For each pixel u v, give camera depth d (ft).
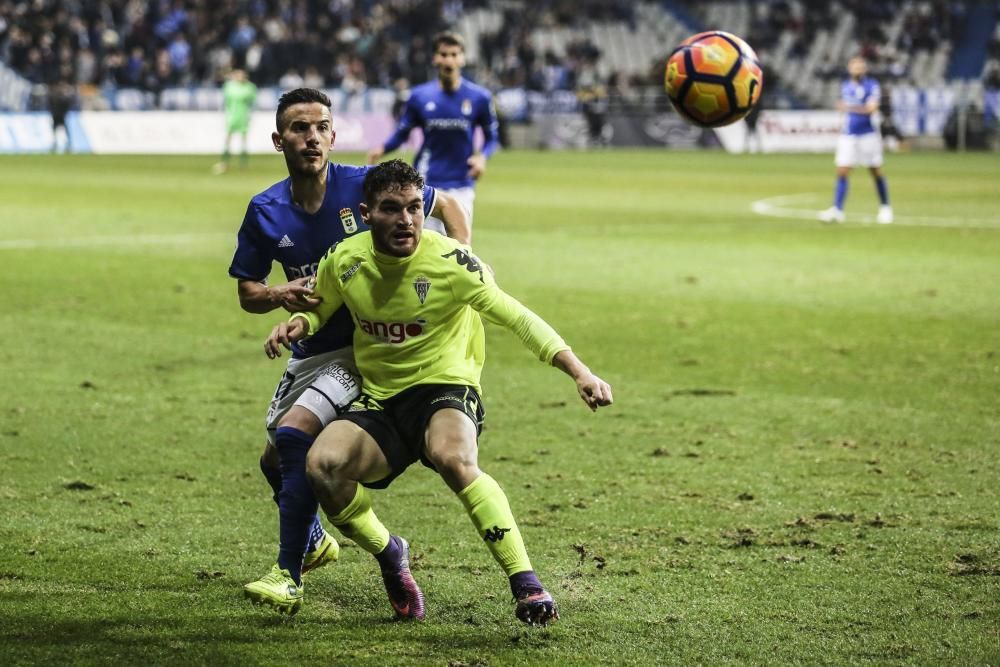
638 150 467.93
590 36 531.50
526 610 44.45
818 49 520.42
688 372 96.58
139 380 92.53
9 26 441.27
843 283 143.43
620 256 167.32
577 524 60.80
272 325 115.44
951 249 175.73
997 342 108.37
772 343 107.96
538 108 473.26
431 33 491.31
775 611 49.26
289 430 47.96
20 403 85.15
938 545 57.31
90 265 152.87
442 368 47.91
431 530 59.82
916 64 507.30
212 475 69.10
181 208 227.61
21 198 242.37
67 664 43.39
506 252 170.71
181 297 129.90
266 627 47.50
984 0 515.50
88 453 73.36
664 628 47.50
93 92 420.36
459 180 132.46
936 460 72.28
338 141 417.90
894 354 103.30
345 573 54.34
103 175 308.60
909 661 44.24
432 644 45.88
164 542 57.82
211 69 454.81
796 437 77.61
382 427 47.26
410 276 46.96
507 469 70.74
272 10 469.57
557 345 46.78
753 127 467.93
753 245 180.65
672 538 58.65
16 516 61.46
